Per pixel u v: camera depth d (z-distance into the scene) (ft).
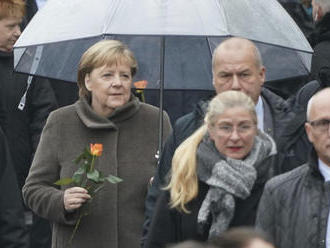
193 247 31.24
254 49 52.06
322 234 45.09
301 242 45.29
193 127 52.13
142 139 56.08
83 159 54.34
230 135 47.91
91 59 55.72
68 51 61.77
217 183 47.88
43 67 61.67
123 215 55.26
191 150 48.60
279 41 55.31
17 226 55.06
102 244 55.06
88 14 55.57
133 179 55.52
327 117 45.24
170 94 70.49
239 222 47.98
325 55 60.18
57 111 56.59
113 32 53.78
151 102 70.64
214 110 48.16
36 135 70.79
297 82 69.77
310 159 45.80
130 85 56.08
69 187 55.36
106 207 55.16
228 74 51.85
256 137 48.70
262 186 48.26
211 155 48.29
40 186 55.72
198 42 62.03
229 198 47.80
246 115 47.93
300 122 50.90
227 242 31.76
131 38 62.44
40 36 55.93
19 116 70.59
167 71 62.13
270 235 45.47
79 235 55.21
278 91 69.72
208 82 61.98
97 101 56.13
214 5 54.49
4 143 55.31
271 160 48.57
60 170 56.03
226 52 51.98
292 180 46.16
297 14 76.79
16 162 70.74
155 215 49.16
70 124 56.18
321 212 45.24
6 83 70.28
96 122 55.72
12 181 55.21
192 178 48.34
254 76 51.88
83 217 55.16
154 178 52.31
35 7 78.18
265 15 55.93
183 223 48.55
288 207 45.75
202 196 48.42
